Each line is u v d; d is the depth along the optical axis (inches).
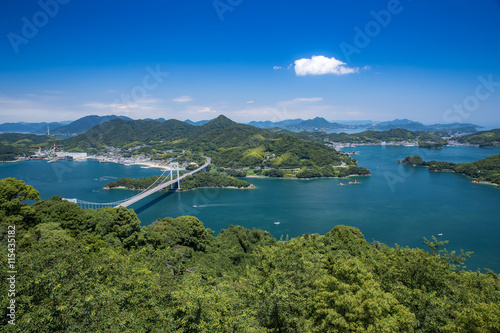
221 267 2411.4
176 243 2797.7
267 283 1138.7
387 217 5236.2
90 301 871.1
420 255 1259.2
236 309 1083.9
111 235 2618.1
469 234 4407.0
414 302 1045.2
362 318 922.1
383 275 1264.8
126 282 1072.8
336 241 2785.4
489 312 880.3
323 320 967.0
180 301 954.7
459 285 1188.5
